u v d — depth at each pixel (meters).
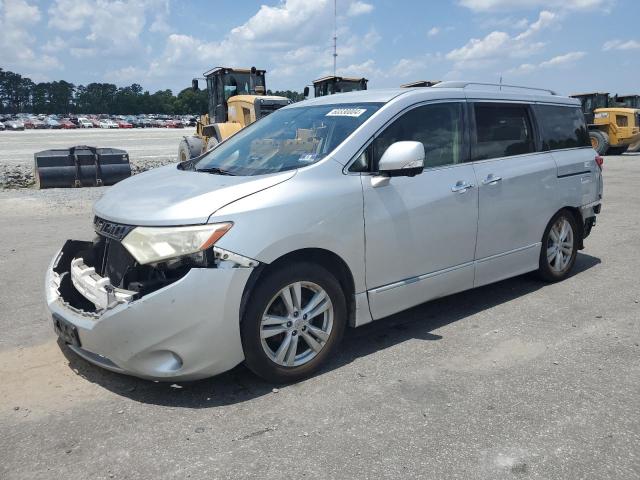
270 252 3.35
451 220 4.36
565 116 5.70
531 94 5.39
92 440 3.02
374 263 3.92
